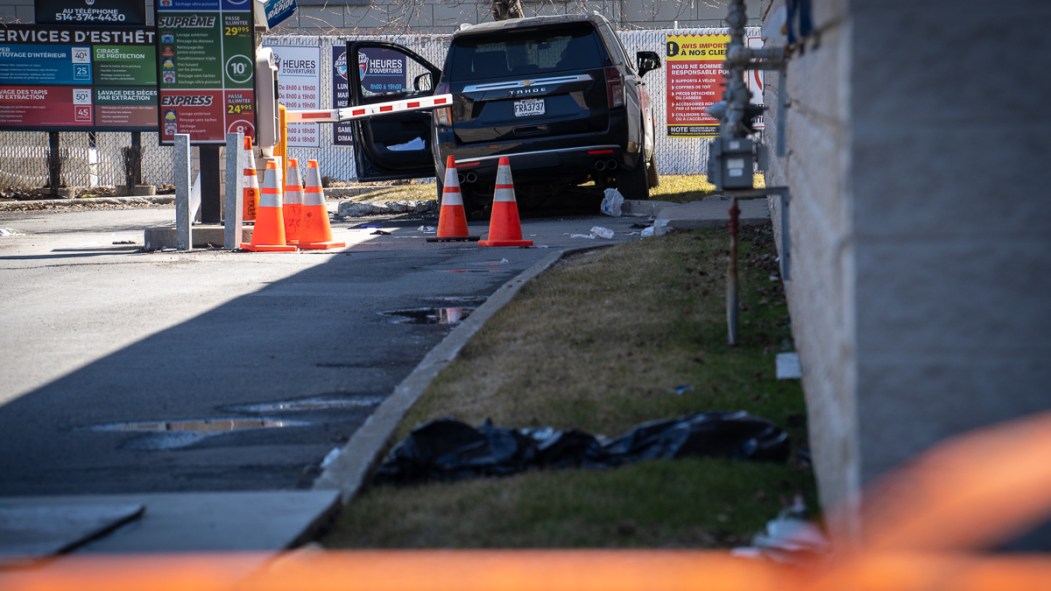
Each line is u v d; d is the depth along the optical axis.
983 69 8.84
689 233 38.81
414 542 12.00
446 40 84.75
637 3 98.12
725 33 81.94
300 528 12.20
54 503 13.49
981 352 9.01
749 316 23.53
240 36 48.66
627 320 23.56
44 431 18.19
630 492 13.13
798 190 18.28
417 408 17.69
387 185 84.56
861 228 9.09
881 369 9.14
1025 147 8.85
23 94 52.91
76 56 52.94
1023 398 8.99
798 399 16.89
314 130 87.56
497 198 42.91
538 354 20.98
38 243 49.09
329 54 85.62
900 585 8.81
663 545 11.55
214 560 11.14
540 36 52.66
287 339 25.31
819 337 12.80
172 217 65.94
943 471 8.81
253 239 44.31
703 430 14.68
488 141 52.31
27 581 10.62
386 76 85.25
